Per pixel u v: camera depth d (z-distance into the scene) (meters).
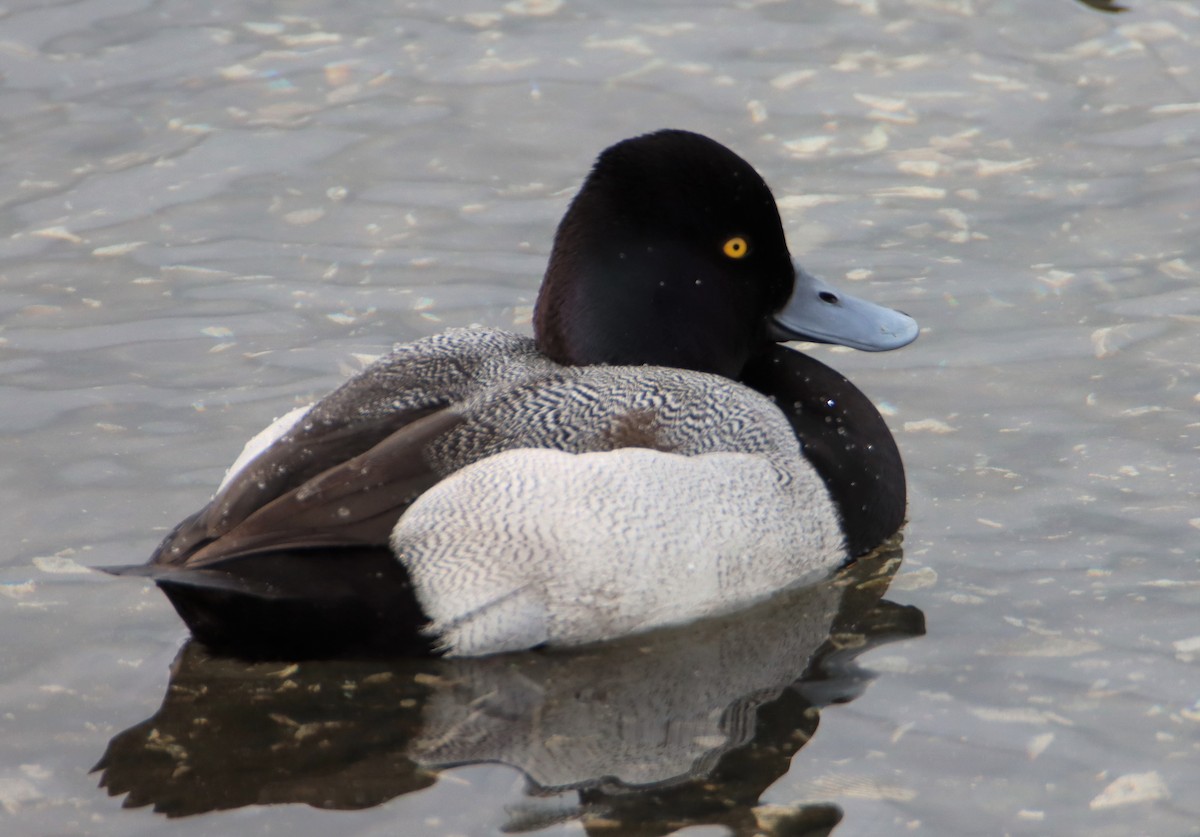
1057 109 14.01
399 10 15.76
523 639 8.40
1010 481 9.89
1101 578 8.91
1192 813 7.05
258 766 7.64
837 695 8.09
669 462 8.44
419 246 12.64
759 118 13.98
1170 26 15.06
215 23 15.50
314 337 11.54
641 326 9.34
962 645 8.44
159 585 8.12
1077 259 12.23
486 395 8.64
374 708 8.11
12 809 7.31
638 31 15.30
